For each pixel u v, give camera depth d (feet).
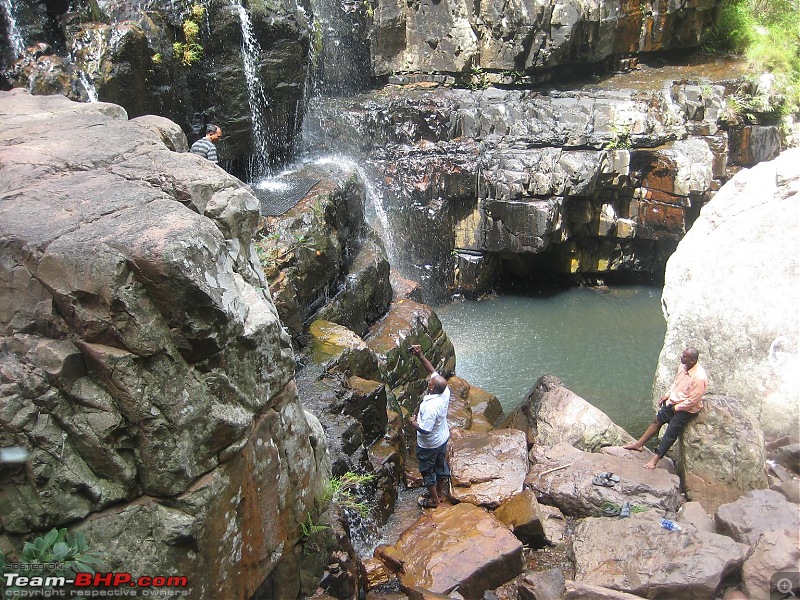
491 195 48.19
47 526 11.62
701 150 48.21
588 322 47.98
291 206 32.89
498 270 53.42
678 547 21.58
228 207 14.33
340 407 25.14
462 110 50.80
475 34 53.47
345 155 48.73
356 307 34.63
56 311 11.58
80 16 32.42
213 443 12.71
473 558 21.56
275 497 14.93
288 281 28.55
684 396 25.07
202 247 12.05
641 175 49.42
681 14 56.75
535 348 44.60
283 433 15.08
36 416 11.33
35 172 14.17
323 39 52.65
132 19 32.58
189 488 12.44
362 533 22.38
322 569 16.78
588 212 49.75
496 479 25.95
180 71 34.55
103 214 12.58
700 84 52.47
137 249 11.30
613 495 24.63
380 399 27.30
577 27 51.52
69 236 11.65
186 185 14.06
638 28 56.34
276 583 15.44
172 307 11.62
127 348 11.46
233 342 12.95
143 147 15.88
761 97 51.11
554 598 20.66
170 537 12.18
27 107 19.66
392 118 50.72
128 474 11.95
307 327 30.71
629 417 36.76
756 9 61.87
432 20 54.39
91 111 19.30
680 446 25.90
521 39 51.75
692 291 29.25
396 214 48.93
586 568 21.77
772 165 29.96
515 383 40.55
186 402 12.14
